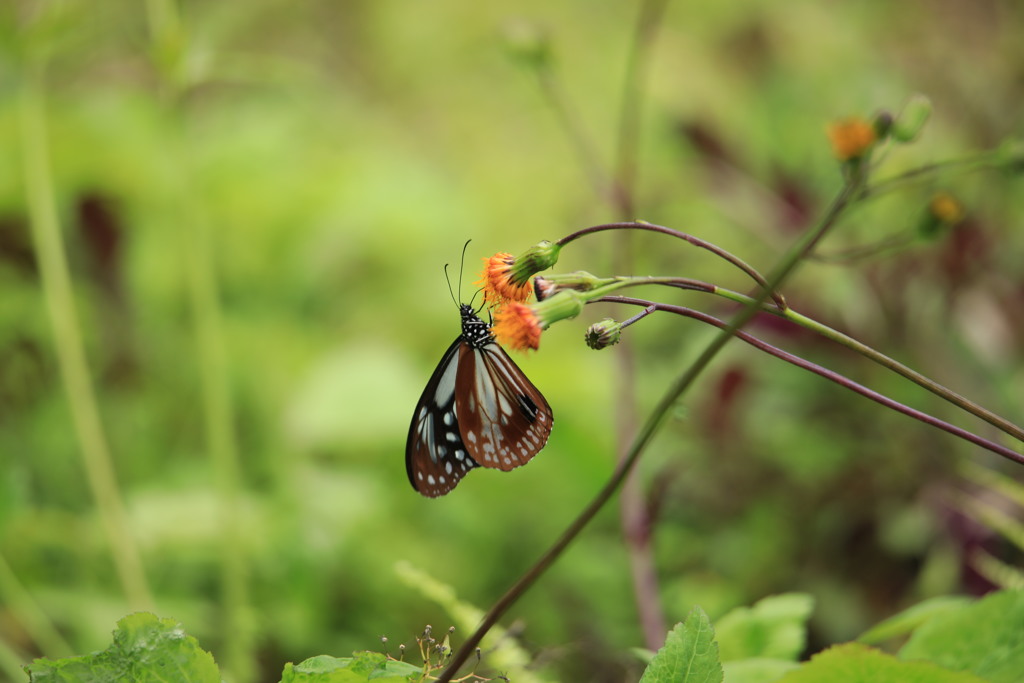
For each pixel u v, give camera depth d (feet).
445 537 3.23
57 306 3.05
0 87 3.21
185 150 3.15
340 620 3.11
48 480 3.40
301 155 4.72
